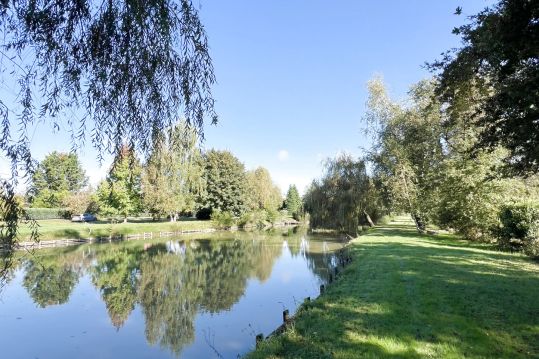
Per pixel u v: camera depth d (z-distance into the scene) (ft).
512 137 22.98
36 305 44.93
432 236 80.38
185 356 29.48
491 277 32.68
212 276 61.93
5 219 9.70
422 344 18.42
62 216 167.63
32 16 10.16
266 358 17.88
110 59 11.69
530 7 18.92
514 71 21.97
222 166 189.16
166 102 13.20
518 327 20.02
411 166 91.86
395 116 94.27
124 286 55.16
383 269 39.42
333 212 109.91
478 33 22.95
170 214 156.25
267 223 214.48
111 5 11.25
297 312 26.43
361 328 21.13
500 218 55.98
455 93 27.50
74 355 29.96
